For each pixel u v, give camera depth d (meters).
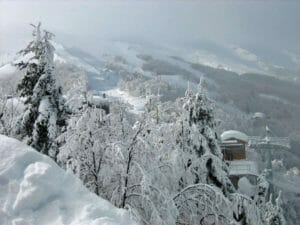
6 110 19.09
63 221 4.87
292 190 55.41
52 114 15.28
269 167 38.78
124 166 11.80
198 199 13.79
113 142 11.80
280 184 57.22
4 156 5.68
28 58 16.42
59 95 15.92
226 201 13.30
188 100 17.62
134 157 11.97
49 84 15.73
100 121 12.55
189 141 16.44
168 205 11.44
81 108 13.09
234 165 32.34
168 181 13.72
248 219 14.25
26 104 16.23
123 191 11.43
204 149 16.45
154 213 10.98
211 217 13.97
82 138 12.24
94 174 12.16
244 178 27.25
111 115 12.73
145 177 10.97
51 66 15.99
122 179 11.68
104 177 12.04
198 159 15.99
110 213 5.09
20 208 5.02
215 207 13.97
